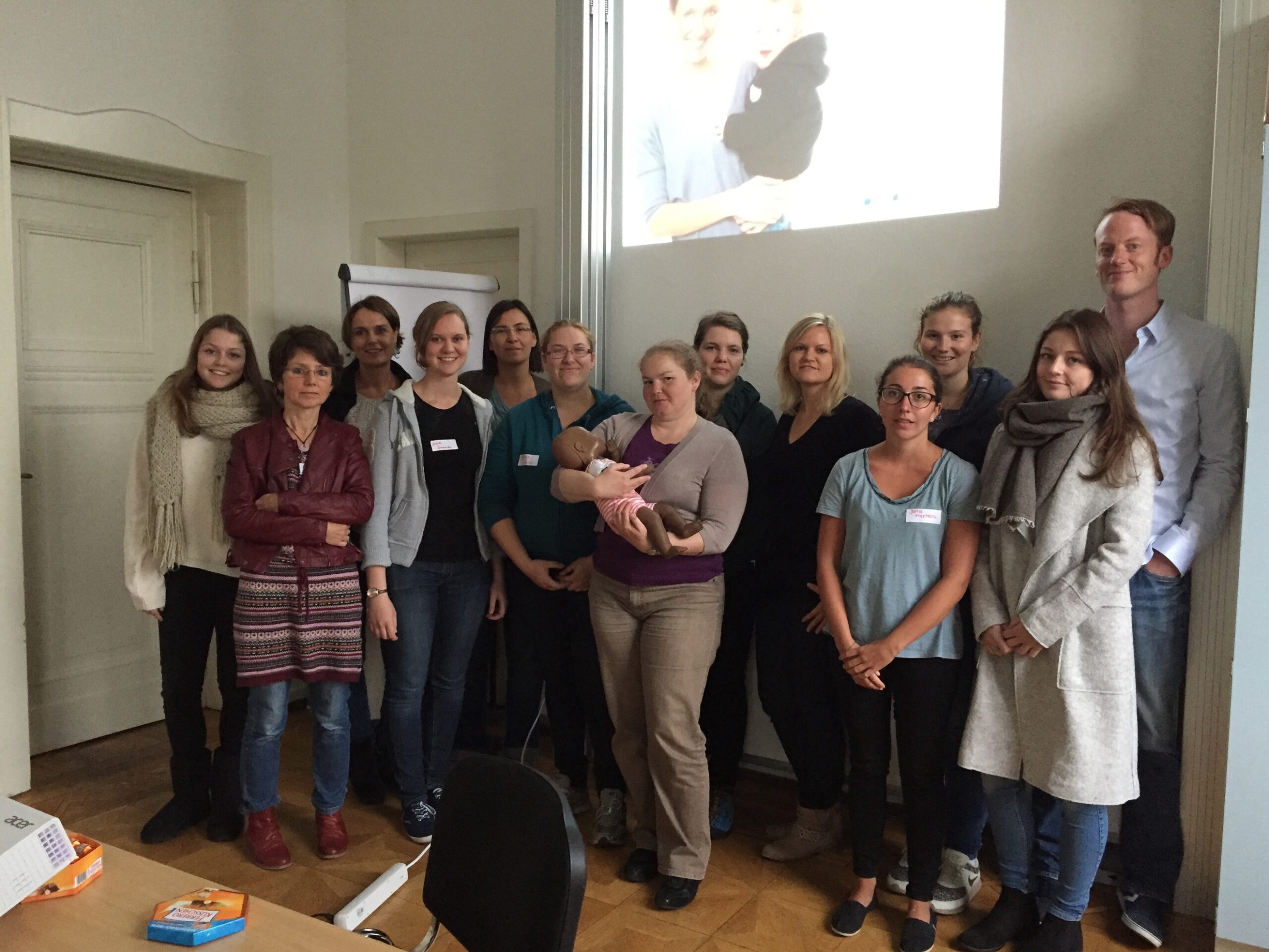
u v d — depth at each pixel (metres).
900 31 3.04
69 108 3.29
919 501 2.29
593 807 3.10
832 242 3.17
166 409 2.78
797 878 2.65
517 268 4.08
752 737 3.43
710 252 3.43
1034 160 2.79
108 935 1.19
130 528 2.80
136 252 3.79
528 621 2.94
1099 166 2.70
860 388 3.14
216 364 2.78
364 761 3.16
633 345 3.64
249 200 3.91
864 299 3.12
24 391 3.43
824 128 3.20
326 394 2.68
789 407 2.81
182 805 2.89
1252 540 2.11
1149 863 2.38
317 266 4.23
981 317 2.64
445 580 2.87
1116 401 2.11
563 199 3.64
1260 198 2.28
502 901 1.29
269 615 2.60
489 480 2.87
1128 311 2.34
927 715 2.29
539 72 3.81
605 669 2.55
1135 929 2.32
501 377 3.35
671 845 2.50
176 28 3.62
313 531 2.57
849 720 2.40
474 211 4.03
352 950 1.17
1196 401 2.28
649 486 2.44
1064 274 2.77
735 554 2.81
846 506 2.41
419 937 2.34
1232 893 2.19
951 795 2.53
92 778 3.32
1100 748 2.09
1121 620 2.12
